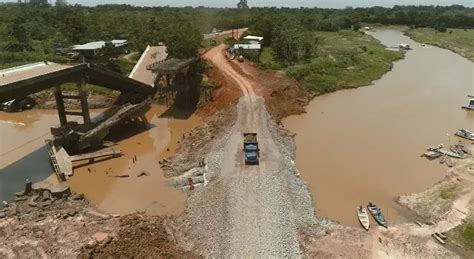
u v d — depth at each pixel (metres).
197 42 91.06
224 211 41.47
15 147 64.44
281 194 44.22
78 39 137.50
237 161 52.62
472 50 145.75
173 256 36.69
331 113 78.75
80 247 37.75
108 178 53.75
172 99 83.50
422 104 83.19
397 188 49.56
